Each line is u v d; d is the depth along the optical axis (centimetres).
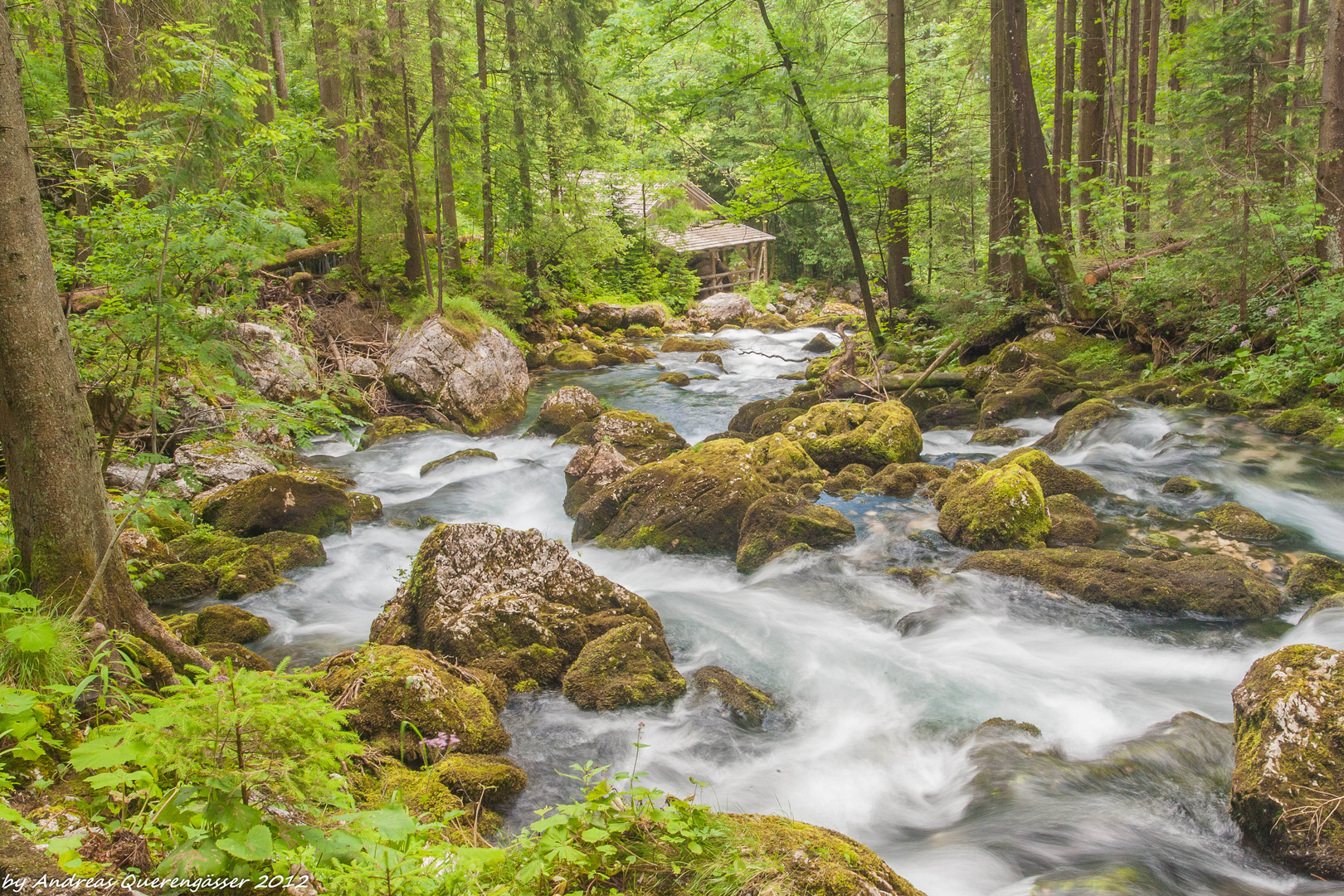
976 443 1308
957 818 477
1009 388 1452
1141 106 2341
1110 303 1609
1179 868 416
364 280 2033
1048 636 716
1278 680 469
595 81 2464
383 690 516
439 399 1670
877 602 795
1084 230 2052
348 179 2031
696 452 1050
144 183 1022
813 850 333
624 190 3372
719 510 963
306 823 284
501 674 610
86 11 1245
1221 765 508
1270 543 862
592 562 941
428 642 645
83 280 836
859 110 1825
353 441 1480
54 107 1233
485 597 648
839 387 1590
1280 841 415
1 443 439
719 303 3456
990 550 873
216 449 1088
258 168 722
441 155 2034
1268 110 1310
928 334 1848
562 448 1426
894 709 606
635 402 1866
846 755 552
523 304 2378
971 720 587
